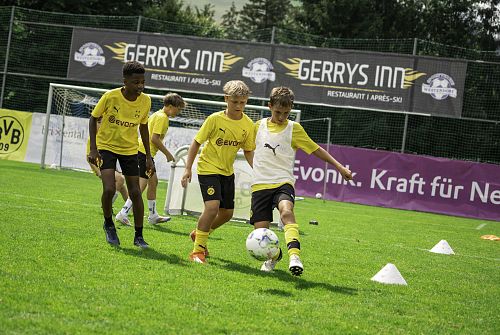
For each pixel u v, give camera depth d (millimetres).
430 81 24094
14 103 32531
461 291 7344
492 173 23609
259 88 25203
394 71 24281
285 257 8656
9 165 23062
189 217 12750
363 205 23938
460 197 23828
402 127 33406
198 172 7621
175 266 6926
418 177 24156
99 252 7281
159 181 24422
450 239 14094
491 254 11797
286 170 7234
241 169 12945
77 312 4785
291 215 6902
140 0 40969
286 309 5516
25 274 5770
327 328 5039
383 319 5539
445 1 41594
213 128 7523
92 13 38094
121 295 5406
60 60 32875
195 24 44906
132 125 7902
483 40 41719
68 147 25312
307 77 24844
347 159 24656
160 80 26047
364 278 7551
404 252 10633
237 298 5719
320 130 34000
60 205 12000
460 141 32719
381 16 41938
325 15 41312
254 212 7227
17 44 32188
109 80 26484
